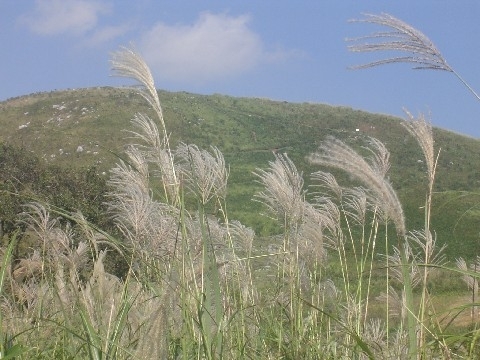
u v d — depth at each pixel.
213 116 106.88
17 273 5.77
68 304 4.78
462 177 66.44
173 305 3.59
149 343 2.87
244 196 40.06
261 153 94.25
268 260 5.51
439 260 4.88
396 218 3.86
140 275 4.32
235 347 4.56
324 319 5.24
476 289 4.84
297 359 4.80
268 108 113.38
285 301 5.26
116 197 4.73
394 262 4.97
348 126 100.19
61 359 5.05
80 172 19.84
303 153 94.56
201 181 4.82
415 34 4.30
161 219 4.54
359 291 5.05
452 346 4.21
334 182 5.38
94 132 82.81
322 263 5.52
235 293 5.19
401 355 4.41
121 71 4.50
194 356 4.02
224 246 4.99
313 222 5.33
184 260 4.17
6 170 20.36
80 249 5.09
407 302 3.82
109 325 4.04
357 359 4.85
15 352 3.74
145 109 92.69
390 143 84.31
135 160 4.64
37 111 95.00
